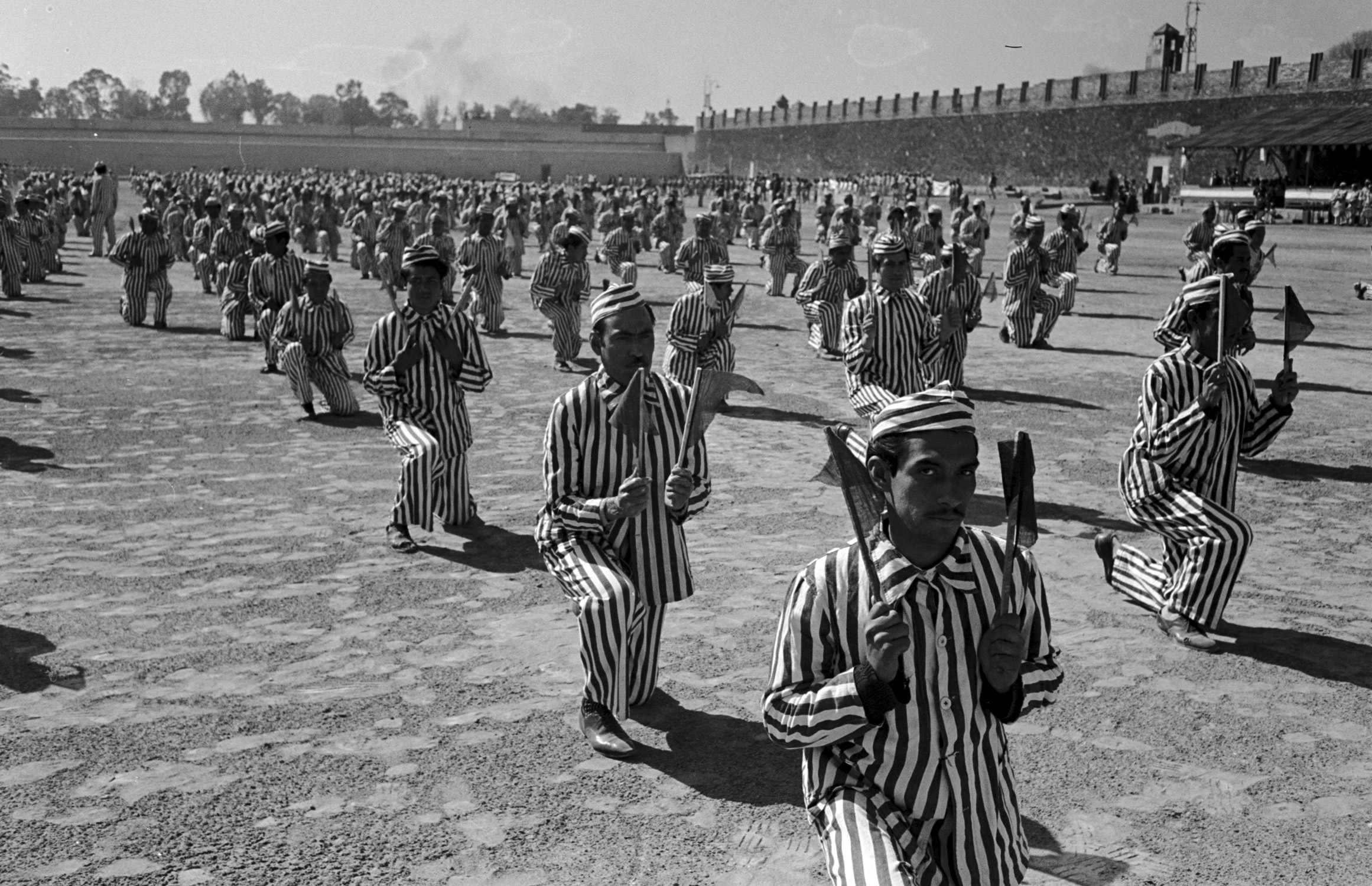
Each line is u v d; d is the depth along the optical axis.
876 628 2.79
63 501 9.42
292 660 6.21
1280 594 7.41
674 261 33.16
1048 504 9.53
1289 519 9.27
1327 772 5.02
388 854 4.30
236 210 23.14
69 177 61.41
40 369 15.66
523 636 6.58
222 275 23.69
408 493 8.09
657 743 5.24
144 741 5.23
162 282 20.02
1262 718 5.56
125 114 199.38
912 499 2.88
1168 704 5.70
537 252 42.12
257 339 18.78
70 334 18.97
